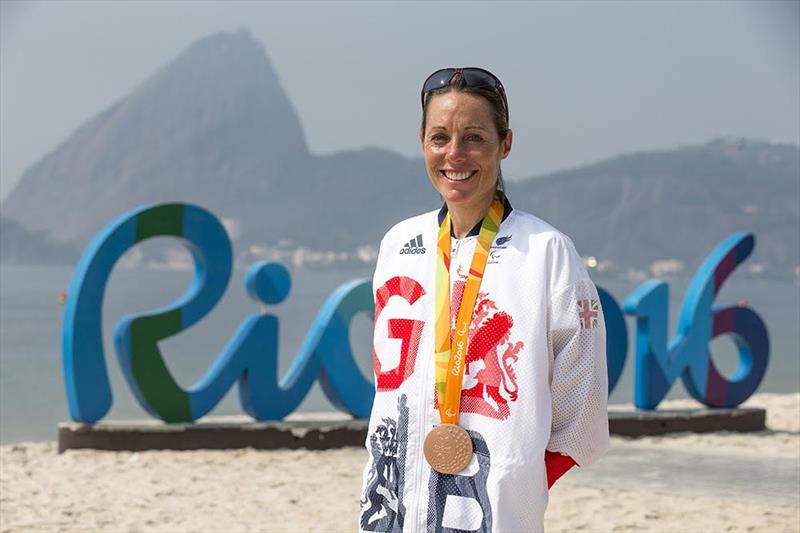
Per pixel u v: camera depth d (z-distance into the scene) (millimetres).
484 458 2471
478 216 2652
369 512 2609
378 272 2762
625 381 22953
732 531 6598
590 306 2521
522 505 2451
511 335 2510
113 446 9469
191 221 9773
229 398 18219
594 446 2539
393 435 2588
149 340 9547
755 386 11922
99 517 7043
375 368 2686
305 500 7645
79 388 9445
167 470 8766
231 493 7879
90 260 9438
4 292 109000
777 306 115375
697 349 11633
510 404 2479
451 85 2604
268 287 10031
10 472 8594
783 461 9422
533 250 2553
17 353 30688
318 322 10398
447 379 2523
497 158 2637
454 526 2461
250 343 9969
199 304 9758
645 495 7758
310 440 9922
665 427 11180
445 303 2596
